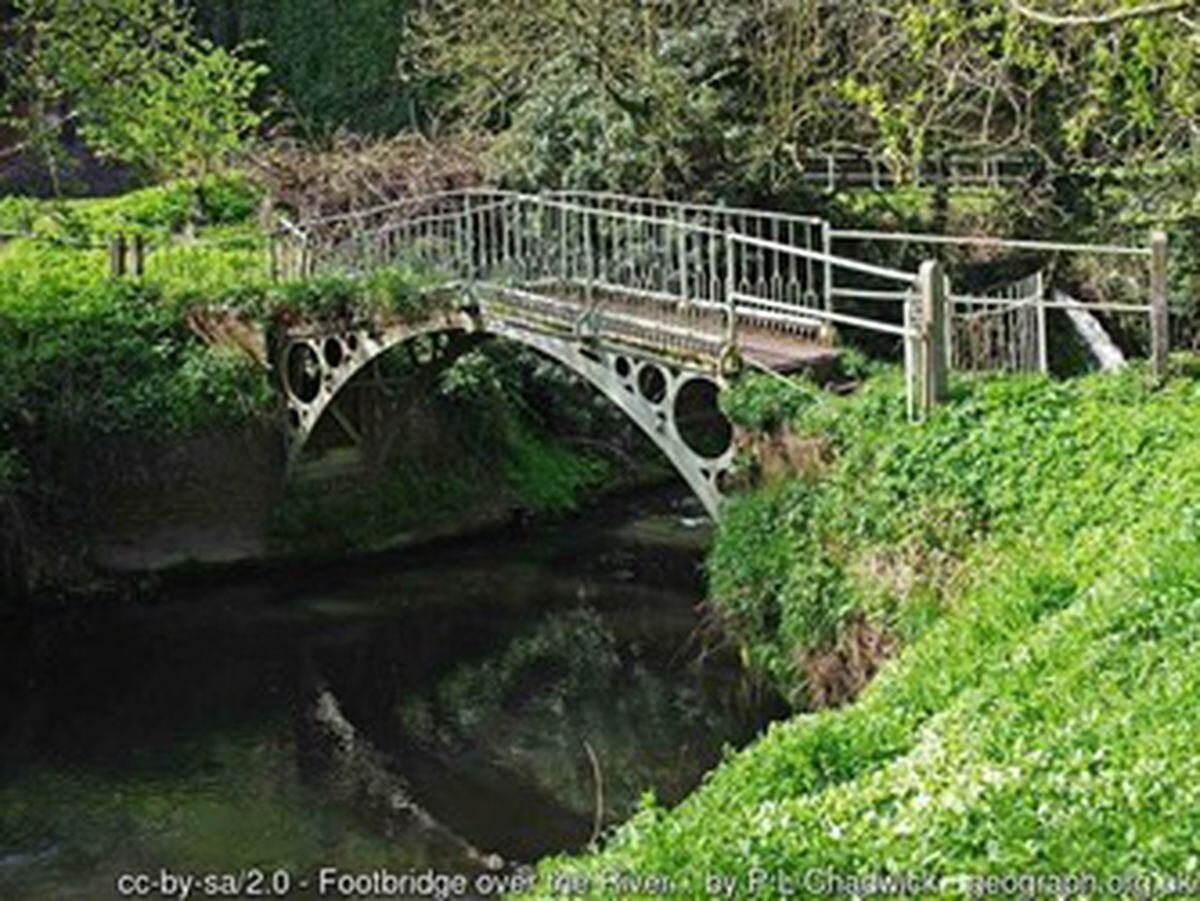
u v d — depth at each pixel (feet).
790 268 60.80
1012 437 40.14
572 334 52.65
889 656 39.09
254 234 81.76
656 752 48.98
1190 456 37.17
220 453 68.18
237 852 43.42
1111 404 41.06
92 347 67.21
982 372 44.47
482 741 51.29
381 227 71.51
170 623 63.31
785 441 44.73
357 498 71.56
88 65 68.28
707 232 52.42
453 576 68.80
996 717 28.68
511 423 78.23
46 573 64.49
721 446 72.84
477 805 46.42
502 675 57.00
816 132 67.00
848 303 64.49
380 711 54.29
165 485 67.26
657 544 73.00
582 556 71.41
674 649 57.98
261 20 112.37
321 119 109.81
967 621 35.19
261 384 68.18
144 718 53.98
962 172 78.33
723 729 49.37
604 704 53.31
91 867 42.50
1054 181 69.00
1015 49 48.08
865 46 61.11
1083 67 55.11
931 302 41.88
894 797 26.25
